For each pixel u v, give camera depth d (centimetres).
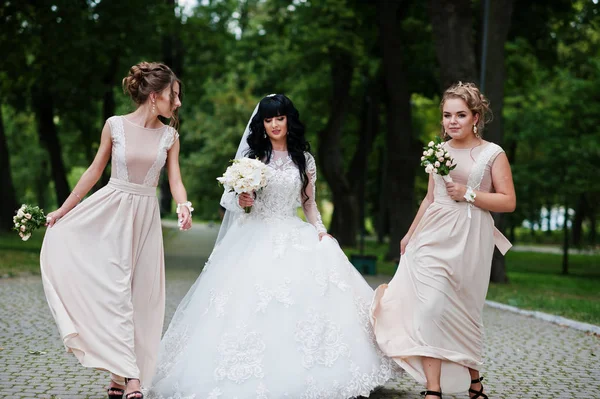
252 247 535
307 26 2488
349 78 2786
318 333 490
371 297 549
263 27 2919
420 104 3638
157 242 504
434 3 1656
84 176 497
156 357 491
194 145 5022
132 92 504
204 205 5681
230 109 4616
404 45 2448
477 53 1883
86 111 2661
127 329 464
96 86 2303
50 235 477
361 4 2406
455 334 485
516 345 820
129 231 486
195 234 3769
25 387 547
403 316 503
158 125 511
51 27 2003
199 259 2116
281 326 488
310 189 575
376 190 4194
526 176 2408
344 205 3003
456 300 485
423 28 2434
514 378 632
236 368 470
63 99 2458
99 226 483
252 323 488
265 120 557
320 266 528
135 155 492
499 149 501
